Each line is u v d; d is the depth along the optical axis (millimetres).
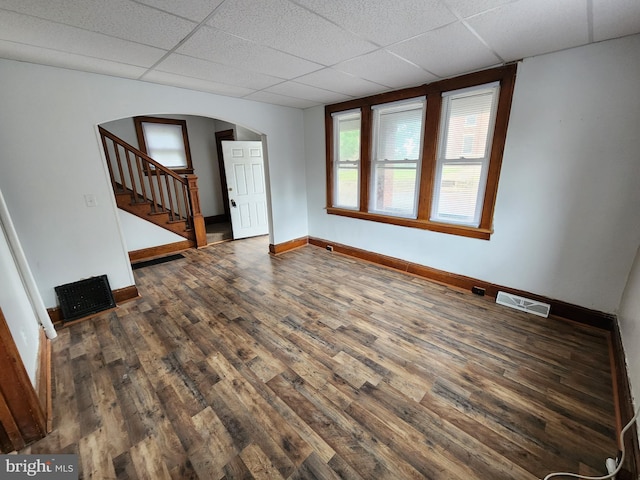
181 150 5855
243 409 1652
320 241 4695
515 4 1435
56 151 2426
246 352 2154
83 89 2467
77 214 2605
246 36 1780
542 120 2291
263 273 3711
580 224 2266
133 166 5250
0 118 2156
